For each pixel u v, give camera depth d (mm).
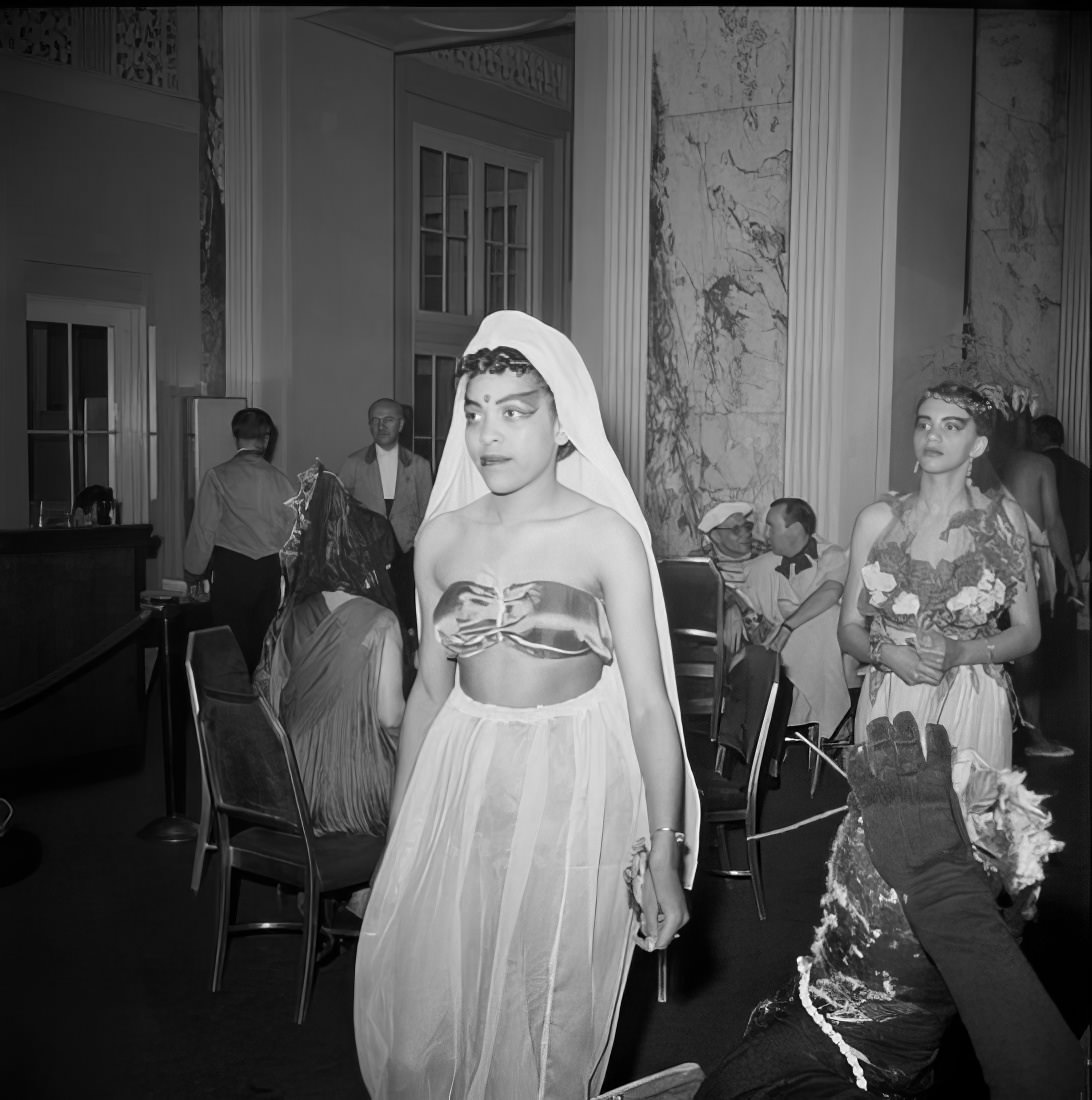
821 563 5773
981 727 3104
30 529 5598
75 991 3455
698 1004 3391
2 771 5543
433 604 2246
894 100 6672
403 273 10180
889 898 1605
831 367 6852
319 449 9461
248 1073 2992
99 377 9039
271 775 3250
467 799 2094
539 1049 2023
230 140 9320
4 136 8219
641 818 2150
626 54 7320
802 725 5648
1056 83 9078
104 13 8781
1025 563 3148
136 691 6059
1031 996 1460
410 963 2104
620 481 2150
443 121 10438
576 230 7531
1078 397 9086
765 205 7016
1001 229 8914
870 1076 1615
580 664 2133
